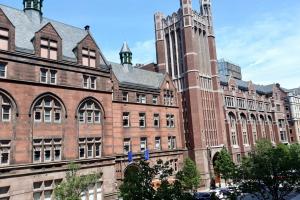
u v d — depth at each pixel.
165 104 60.72
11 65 33.62
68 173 31.09
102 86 43.94
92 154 40.94
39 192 34.12
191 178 49.41
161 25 79.31
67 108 38.47
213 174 66.88
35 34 36.59
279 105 107.75
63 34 43.62
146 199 21.73
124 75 56.56
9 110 33.03
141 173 22.67
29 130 34.16
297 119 114.94
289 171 27.45
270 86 109.75
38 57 36.16
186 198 21.97
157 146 56.38
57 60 38.19
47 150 35.75
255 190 27.42
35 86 35.41
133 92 54.00
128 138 50.75
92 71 42.66
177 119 62.38
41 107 35.94
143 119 54.66
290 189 27.17
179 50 73.94
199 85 70.25
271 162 26.77
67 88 38.84
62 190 28.78
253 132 89.44
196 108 67.62
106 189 41.31
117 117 49.28
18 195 31.89
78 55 41.12
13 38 34.34
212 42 77.38
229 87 82.75
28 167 33.16
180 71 72.75
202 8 79.56
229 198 29.03
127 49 60.59
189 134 67.75
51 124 36.53
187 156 67.00
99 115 43.03
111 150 43.38
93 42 43.81
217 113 73.62
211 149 67.75
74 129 38.97
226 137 75.62
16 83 33.69
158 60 77.75
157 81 63.31
